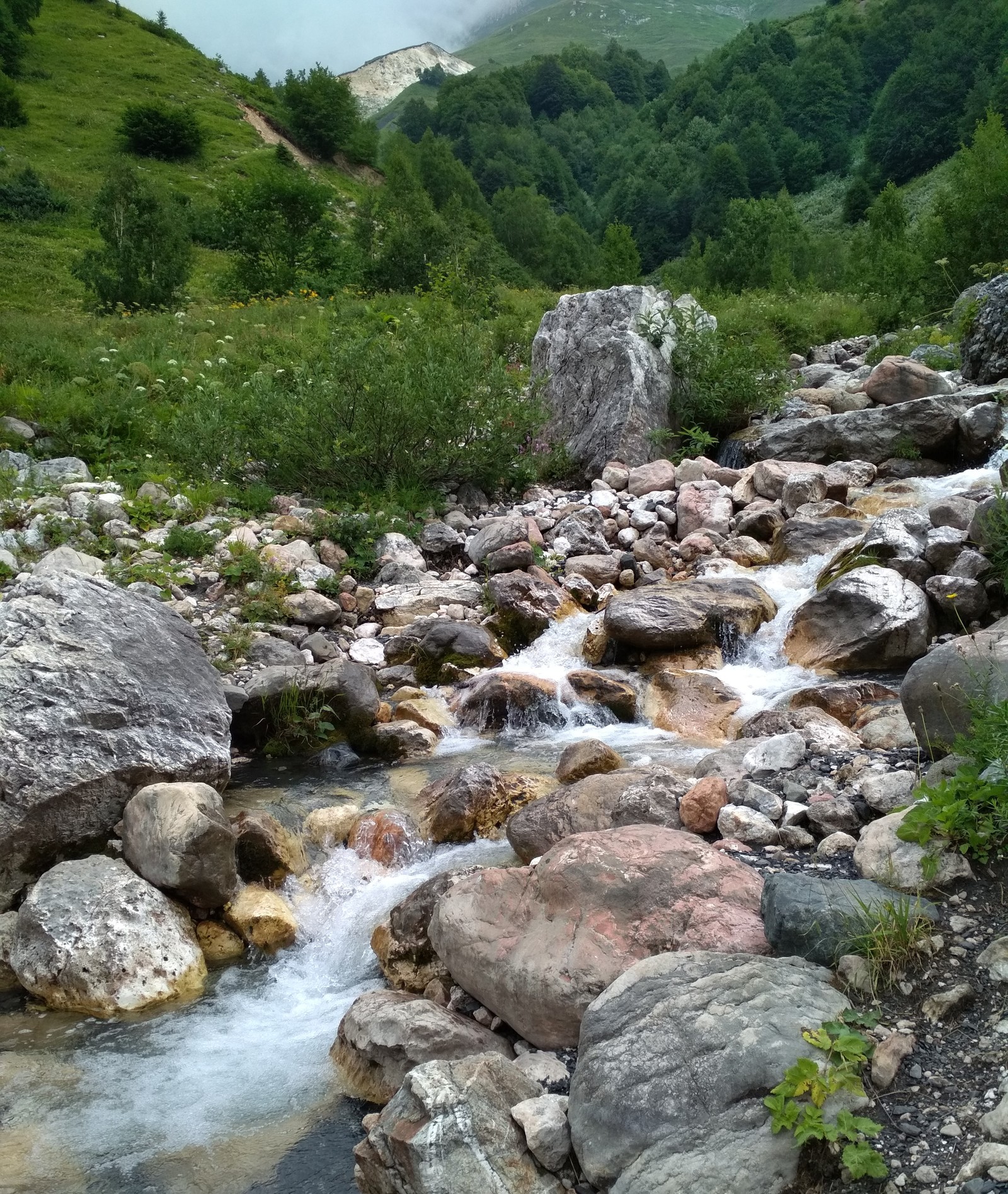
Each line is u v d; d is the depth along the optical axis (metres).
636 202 84.81
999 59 71.75
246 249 29.11
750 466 10.91
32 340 15.17
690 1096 3.08
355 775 6.65
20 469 10.92
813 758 5.40
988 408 9.95
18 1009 4.59
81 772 5.38
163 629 6.68
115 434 12.22
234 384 14.10
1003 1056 3.15
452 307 20.34
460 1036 3.82
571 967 3.79
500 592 8.54
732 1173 2.90
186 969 4.75
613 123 136.00
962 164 20.12
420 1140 3.14
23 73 62.09
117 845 5.41
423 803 6.00
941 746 4.62
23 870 5.27
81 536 9.43
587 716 7.18
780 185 84.19
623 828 4.38
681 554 9.32
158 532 9.59
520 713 7.23
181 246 25.44
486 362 11.78
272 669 7.36
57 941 4.64
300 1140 3.71
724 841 4.66
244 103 66.75
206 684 6.56
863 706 6.20
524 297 26.84
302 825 5.88
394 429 10.62
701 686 7.01
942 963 3.53
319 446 10.63
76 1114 3.89
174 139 54.34
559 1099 3.34
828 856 4.45
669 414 12.47
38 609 6.15
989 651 4.63
